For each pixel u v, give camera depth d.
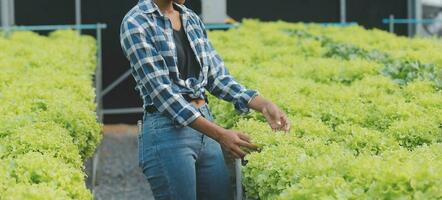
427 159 4.89
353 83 9.21
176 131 5.61
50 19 16.00
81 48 12.35
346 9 16.80
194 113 5.48
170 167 5.60
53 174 5.28
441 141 6.55
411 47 12.45
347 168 4.93
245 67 9.77
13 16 15.84
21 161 5.40
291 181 5.09
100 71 14.58
